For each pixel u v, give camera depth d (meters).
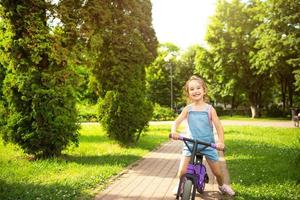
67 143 12.18
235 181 8.85
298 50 38.25
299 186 8.35
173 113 45.44
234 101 61.59
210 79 54.97
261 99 56.34
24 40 11.51
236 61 49.12
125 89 16.03
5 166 10.55
